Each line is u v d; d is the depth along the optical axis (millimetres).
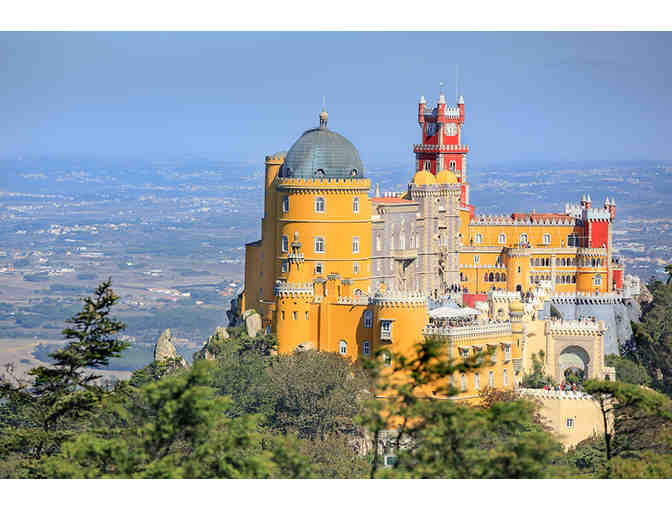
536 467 161750
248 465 166500
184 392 168875
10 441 195875
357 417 161625
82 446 169500
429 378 161500
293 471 170125
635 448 199750
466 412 160000
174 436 170500
